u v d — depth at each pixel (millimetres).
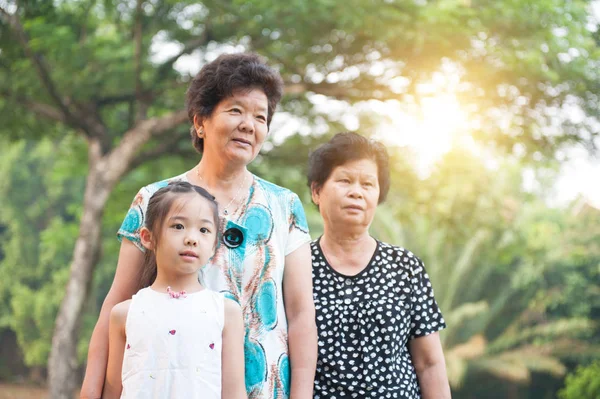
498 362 20875
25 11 12406
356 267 3234
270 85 2777
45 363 27906
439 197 13695
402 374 3109
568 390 17359
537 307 21844
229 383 2539
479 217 14492
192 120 2857
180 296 2533
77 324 12500
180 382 2430
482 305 20484
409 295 3209
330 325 3127
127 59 13453
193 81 2828
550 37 11898
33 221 30031
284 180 14359
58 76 12797
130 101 14234
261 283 2742
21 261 29672
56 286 27859
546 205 27328
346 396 3043
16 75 12867
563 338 21359
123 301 2674
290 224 2889
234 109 2723
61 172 16656
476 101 12492
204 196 2596
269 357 2711
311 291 2885
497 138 12930
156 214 2566
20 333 28172
